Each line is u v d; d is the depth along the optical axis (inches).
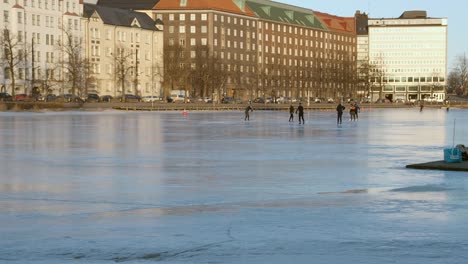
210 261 488.4
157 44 7130.9
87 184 896.9
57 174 1013.8
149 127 2487.7
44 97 5083.7
